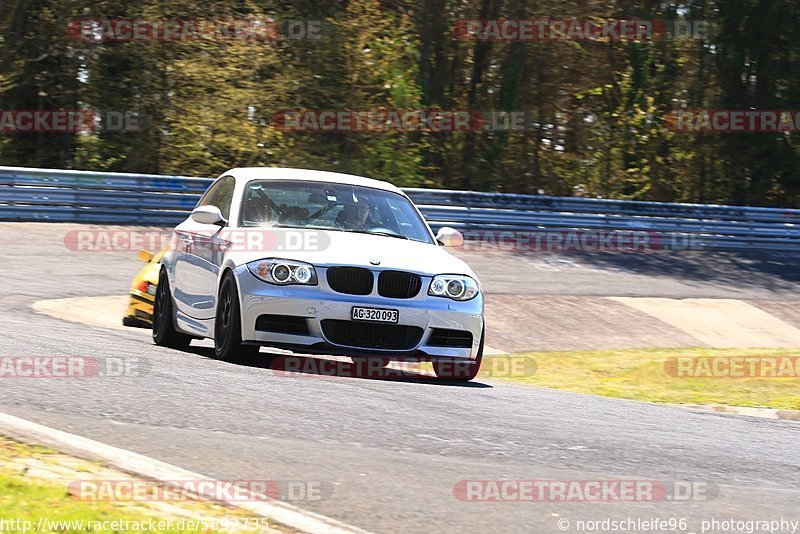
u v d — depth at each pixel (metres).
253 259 28.11
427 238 31.80
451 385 29.38
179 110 102.69
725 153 129.50
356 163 108.44
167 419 18.95
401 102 111.38
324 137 109.81
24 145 100.62
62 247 64.38
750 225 93.81
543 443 20.28
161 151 101.69
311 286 27.72
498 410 24.16
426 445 18.97
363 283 28.08
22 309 42.78
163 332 33.38
